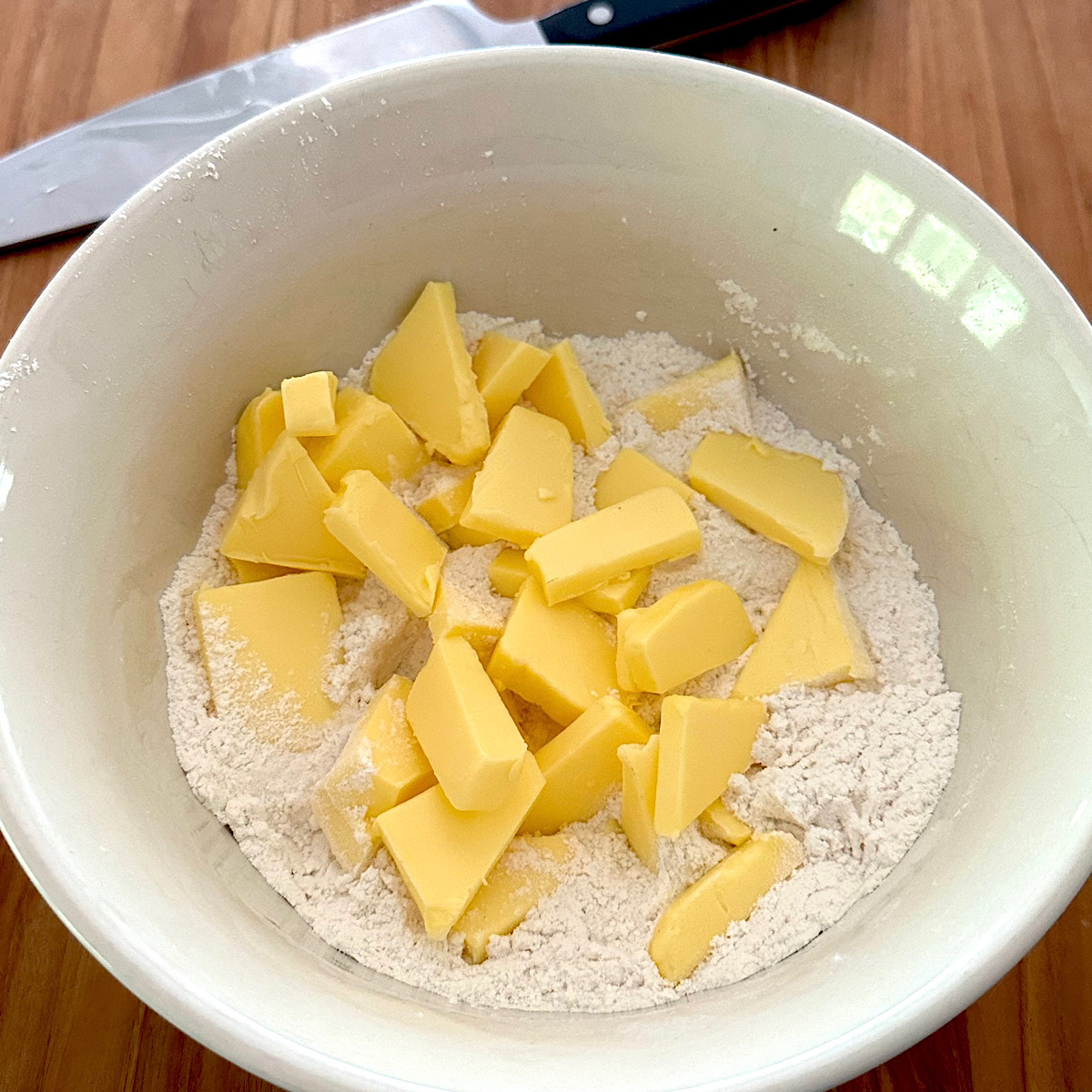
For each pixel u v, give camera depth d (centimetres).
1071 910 30
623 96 29
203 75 37
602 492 33
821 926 26
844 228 30
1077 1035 29
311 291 31
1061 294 27
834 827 28
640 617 30
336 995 23
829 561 31
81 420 27
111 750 25
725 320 33
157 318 28
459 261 33
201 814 28
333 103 28
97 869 22
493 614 31
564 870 28
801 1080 20
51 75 37
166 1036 29
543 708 30
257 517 30
